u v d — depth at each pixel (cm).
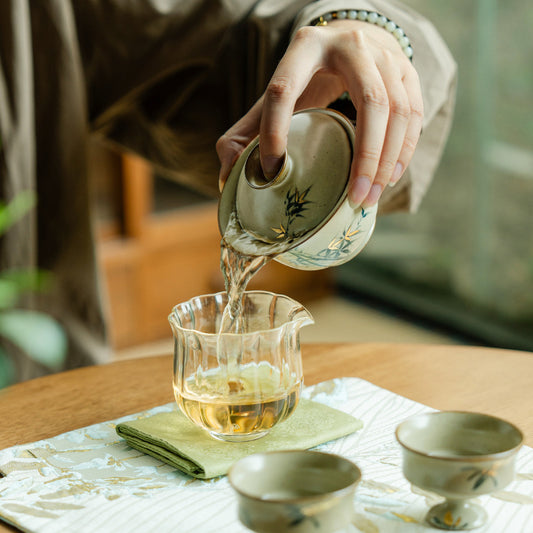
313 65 100
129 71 136
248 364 97
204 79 133
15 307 140
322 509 82
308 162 98
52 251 143
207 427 97
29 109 136
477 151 232
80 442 101
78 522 89
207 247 252
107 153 229
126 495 92
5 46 133
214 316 103
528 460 96
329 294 285
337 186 97
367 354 116
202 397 96
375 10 113
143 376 113
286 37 123
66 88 138
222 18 129
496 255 234
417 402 106
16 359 140
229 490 93
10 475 95
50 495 93
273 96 97
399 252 264
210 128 136
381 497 91
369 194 98
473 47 225
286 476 86
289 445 97
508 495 91
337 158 97
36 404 108
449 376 111
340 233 97
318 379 111
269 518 82
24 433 103
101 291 146
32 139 137
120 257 235
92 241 144
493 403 106
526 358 115
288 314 100
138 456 98
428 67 117
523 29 212
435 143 124
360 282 281
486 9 219
